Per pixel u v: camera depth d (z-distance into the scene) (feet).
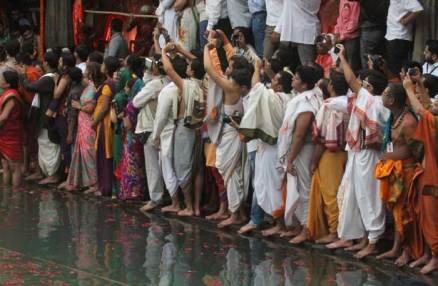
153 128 54.90
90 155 61.52
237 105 50.70
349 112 44.96
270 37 58.85
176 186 54.75
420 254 42.73
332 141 45.85
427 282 40.73
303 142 47.29
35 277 42.01
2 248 47.52
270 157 48.52
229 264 44.32
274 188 48.65
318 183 46.93
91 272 42.91
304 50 57.41
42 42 81.25
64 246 47.98
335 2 57.77
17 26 87.76
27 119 65.92
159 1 72.43
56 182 65.46
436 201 41.27
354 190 44.78
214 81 50.31
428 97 42.37
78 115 62.08
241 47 56.75
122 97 57.72
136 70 57.93
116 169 59.16
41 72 67.67
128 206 58.49
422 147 41.96
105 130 60.03
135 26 76.69
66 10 80.38
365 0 53.26
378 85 44.32
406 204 42.75
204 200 56.70
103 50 80.07
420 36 52.19
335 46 46.80
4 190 63.72
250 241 49.19
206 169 55.16
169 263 44.55
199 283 41.04
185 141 53.93
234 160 51.24
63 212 56.59
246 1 61.62
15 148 64.59
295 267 43.73
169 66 53.11
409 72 41.63
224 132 51.26
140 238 49.88
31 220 54.29
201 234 50.96
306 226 47.80
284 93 49.37
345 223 45.09
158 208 56.95
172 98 53.62
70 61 62.39
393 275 42.11
